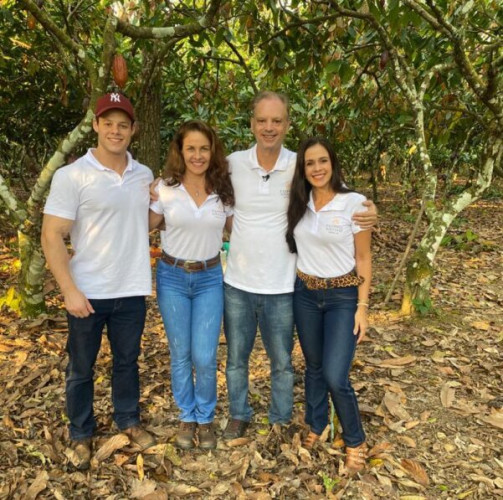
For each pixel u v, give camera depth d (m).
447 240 7.32
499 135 4.48
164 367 3.67
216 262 2.66
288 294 2.64
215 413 3.13
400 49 5.19
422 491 2.48
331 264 2.48
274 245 2.57
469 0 4.21
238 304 2.67
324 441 2.78
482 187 4.53
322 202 2.48
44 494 2.40
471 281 5.96
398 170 19.33
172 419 3.04
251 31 4.72
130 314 2.57
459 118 5.77
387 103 6.21
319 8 4.57
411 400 3.29
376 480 2.54
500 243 8.14
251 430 2.95
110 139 2.30
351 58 6.08
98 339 2.54
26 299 4.41
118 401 2.76
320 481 2.52
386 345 4.11
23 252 4.34
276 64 4.90
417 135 4.84
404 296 4.77
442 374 3.63
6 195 4.22
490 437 2.91
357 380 3.53
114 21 3.30
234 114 6.79
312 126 6.31
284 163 2.53
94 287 2.42
